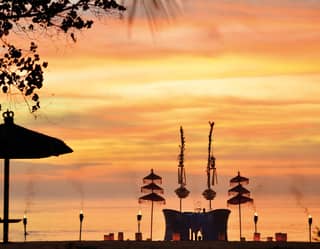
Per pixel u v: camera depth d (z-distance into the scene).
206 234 64.25
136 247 40.38
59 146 39.03
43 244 40.41
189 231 64.56
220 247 41.25
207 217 64.38
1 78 29.78
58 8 28.42
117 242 43.75
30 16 28.67
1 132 38.22
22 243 40.22
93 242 43.53
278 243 43.88
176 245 42.16
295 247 40.62
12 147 38.03
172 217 64.69
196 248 40.66
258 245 42.19
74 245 40.53
